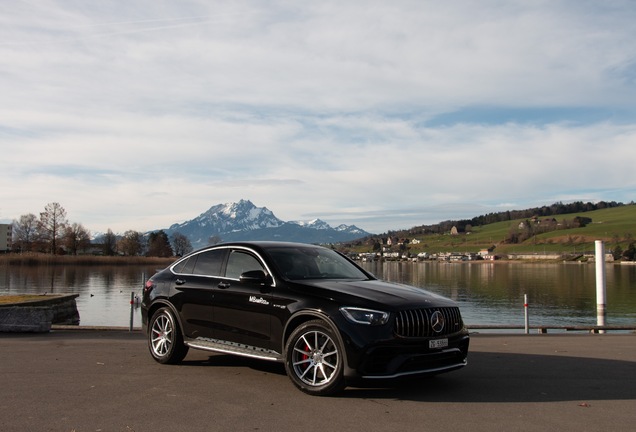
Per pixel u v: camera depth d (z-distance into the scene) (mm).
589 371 7750
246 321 7078
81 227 136500
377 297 6270
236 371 7633
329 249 8383
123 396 6164
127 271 103188
